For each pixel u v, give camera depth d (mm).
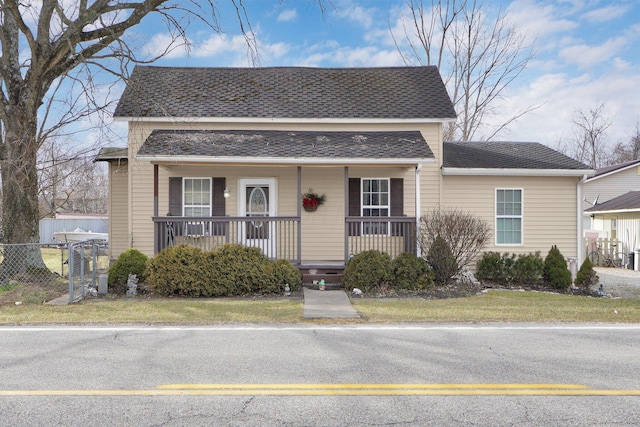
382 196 12984
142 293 10266
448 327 6844
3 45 11406
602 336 6258
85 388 4160
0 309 8172
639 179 25094
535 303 9141
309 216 12898
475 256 11945
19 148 11375
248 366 4828
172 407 3732
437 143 13172
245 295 10102
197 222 11328
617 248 19859
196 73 14922
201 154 10922
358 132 13047
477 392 4086
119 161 13570
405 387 4203
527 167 13023
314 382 4336
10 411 3650
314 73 15297
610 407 3758
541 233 13273
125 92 13531
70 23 11211
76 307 8398
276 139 12156
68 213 37562
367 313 7945
